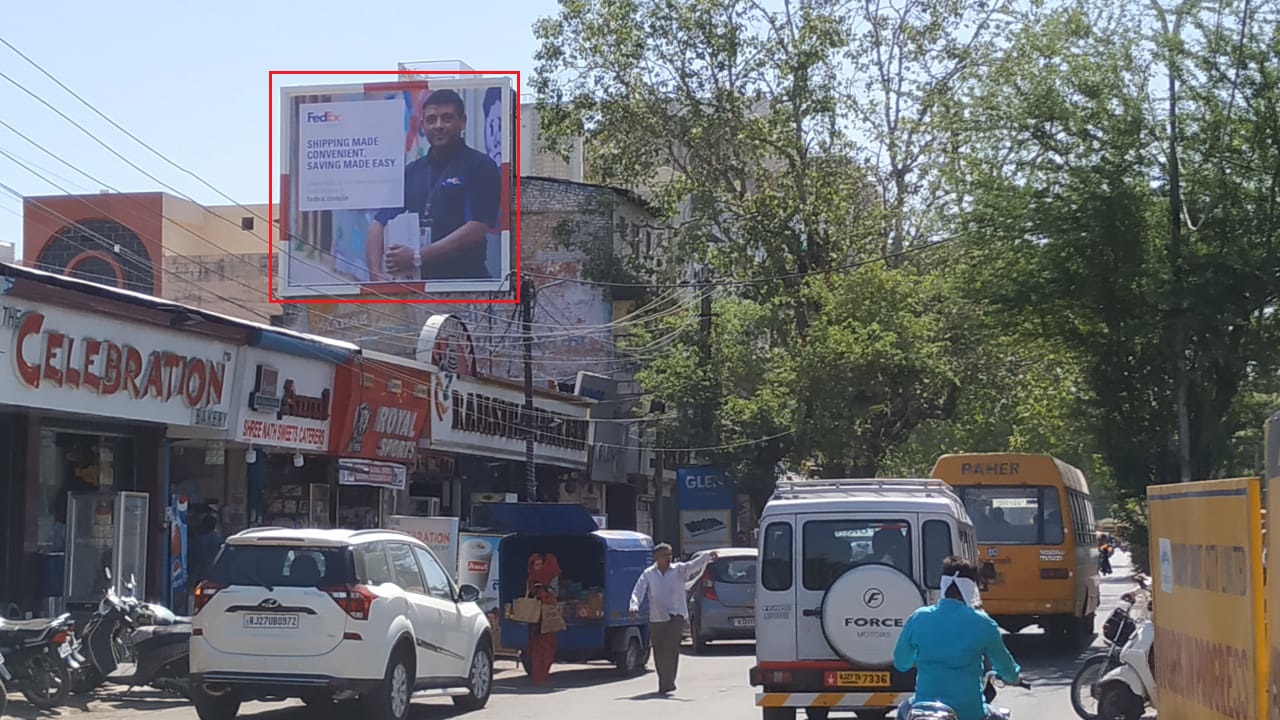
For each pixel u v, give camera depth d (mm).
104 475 19844
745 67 43000
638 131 44094
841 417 38281
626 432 45156
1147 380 26266
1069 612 20984
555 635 18828
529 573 18766
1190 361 25469
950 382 38969
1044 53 24938
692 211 45812
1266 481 7457
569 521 19953
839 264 42031
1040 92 24422
